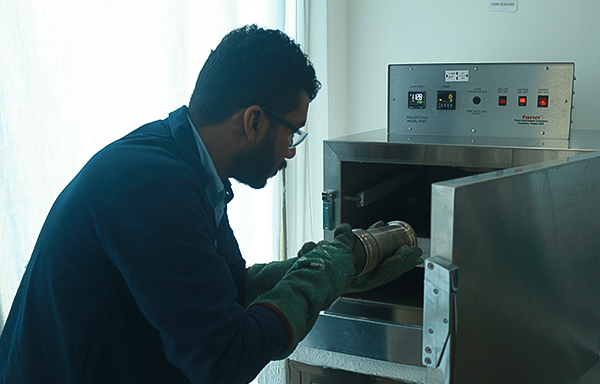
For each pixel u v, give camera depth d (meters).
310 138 1.95
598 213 0.77
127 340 0.75
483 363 0.59
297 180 1.88
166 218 0.66
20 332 0.74
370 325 1.04
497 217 0.57
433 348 0.54
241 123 0.78
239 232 1.61
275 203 1.78
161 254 0.65
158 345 0.77
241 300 1.03
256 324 0.73
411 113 1.36
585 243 0.75
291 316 0.76
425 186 1.73
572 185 0.70
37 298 0.73
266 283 1.00
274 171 0.88
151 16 1.20
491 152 1.11
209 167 0.81
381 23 1.86
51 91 0.99
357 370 1.19
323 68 1.86
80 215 0.69
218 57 0.79
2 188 0.91
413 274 1.46
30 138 0.96
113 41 1.11
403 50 1.84
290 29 1.81
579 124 1.64
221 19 1.43
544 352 0.70
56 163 1.01
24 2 0.93
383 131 1.47
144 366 0.77
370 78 1.92
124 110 1.15
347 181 1.28
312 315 0.80
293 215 1.88
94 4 1.06
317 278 0.81
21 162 0.95
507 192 0.58
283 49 0.79
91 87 1.07
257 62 0.77
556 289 0.70
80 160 1.06
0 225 0.92
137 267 0.65
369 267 0.92
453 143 1.16
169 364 0.79
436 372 0.55
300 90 0.82
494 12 1.69
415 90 1.34
